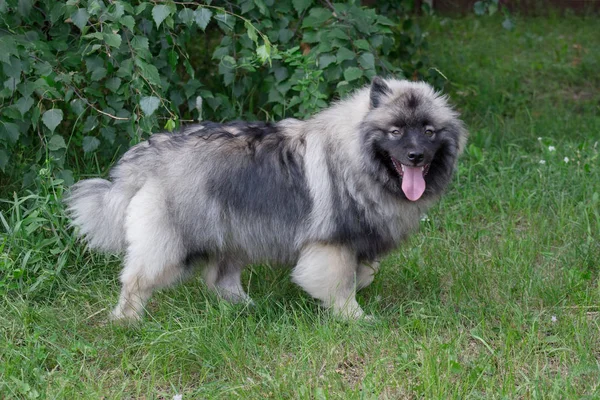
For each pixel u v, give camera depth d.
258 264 5.22
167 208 4.50
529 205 6.24
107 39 5.11
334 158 4.49
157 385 4.05
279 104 6.36
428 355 4.00
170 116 5.70
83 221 4.78
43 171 5.14
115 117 5.41
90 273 5.23
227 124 4.78
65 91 5.53
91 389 3.88
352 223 4.51
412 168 4.41
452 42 11.45
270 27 6.13
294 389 3.87
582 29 12.51
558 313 4.64
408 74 7.68
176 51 6.17
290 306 4.96
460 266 5.34
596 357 4.22
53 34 5.66
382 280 5.19
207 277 5.05
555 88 9.72
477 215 6.31
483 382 3.90
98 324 4.71
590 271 5.11
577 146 7.28
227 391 3.86
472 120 8.29
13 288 4.77
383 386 3.88
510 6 13.64
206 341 4.31
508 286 4.97
